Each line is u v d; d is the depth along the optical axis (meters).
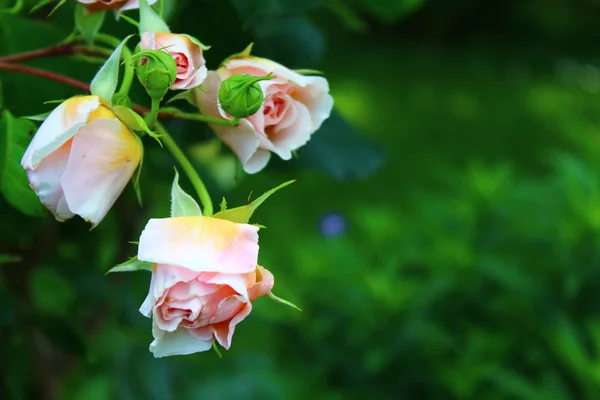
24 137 0.81
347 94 5.93
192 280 0.73
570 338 1.65
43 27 0.87
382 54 7.23
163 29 0.77
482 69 6.97
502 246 1.93
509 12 7.77
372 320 1.96
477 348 1.81
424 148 4.98
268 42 0.97
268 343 2.38
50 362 1.26
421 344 1.90
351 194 4.11
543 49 7.67
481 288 1.90
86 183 0.73
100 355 1.39
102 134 0.73
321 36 1.00
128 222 1.11
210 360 2.00
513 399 1.80
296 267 2.25
